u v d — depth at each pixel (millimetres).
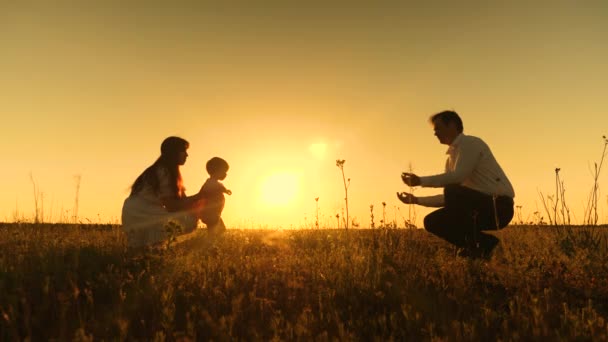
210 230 8516
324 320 3795
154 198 7387
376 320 3785
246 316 3934
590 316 3719
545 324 3473
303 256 6602
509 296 4695
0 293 4035
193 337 3363
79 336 3127
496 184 6875
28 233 8117
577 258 5863
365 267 5496
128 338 3434
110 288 4457
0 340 3352
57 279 4586
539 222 8148
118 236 8203
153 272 5160
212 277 5008
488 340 3432
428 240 8375
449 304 4176
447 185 6949
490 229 7020
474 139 6930
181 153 7477
